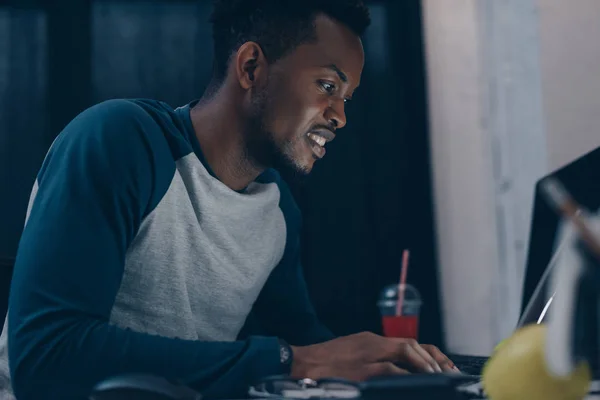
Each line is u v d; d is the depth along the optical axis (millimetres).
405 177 3516
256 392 860
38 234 943
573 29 2396
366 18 1235
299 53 1200
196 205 1215
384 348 976
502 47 2867
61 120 3322
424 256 3434
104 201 981
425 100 3480
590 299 514
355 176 3520
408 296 2680
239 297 1310
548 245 1121
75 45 3361
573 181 1104
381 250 3490
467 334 3330
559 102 2416
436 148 3461
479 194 3289
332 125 1228
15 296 927
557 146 2420
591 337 532
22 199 3285
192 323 1209
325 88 1208
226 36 1262
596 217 498
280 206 1437
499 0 2889
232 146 1246
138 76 3396
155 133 1124
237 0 1247
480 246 3279
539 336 600
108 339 884
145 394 678
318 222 3488
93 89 3371
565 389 578
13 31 3350
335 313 3457
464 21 3322
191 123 1259
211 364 892
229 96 1240
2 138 3303
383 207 3512
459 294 3367
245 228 1298
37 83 3340
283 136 1213
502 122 2926
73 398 874
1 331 1307
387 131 3537
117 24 3408
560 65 2420
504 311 3086
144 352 881
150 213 1123
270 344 934
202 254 1224
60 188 972
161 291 1176
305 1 1203
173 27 3420
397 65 3551
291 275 1490
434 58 3467
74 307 907
